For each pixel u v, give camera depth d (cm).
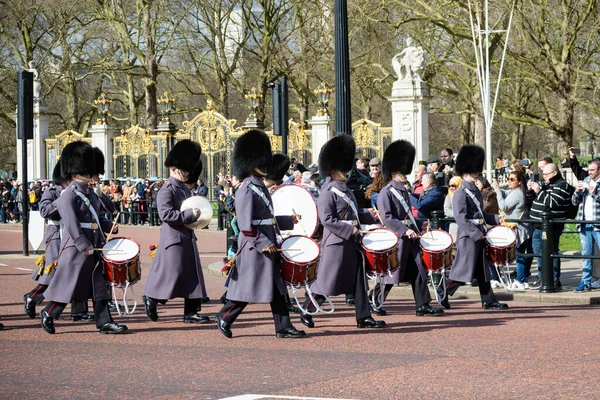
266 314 1284
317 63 4534
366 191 1543
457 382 800
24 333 1137
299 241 1082
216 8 4556
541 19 3694
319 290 1138
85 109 5616
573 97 3628
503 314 1256
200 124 3659
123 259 1121
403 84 2964
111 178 3753
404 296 1522
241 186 1071
